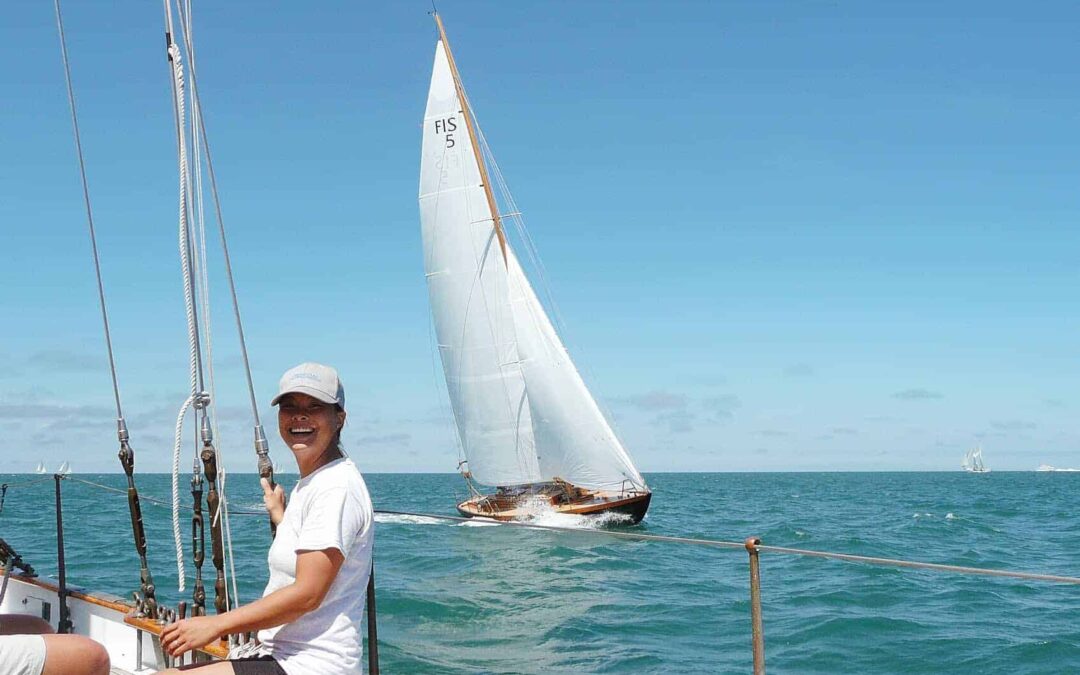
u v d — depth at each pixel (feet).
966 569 11.75
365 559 11.42
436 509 169.17
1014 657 34.81
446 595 46.34
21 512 101.14
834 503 184.44
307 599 10.57
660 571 59.11
